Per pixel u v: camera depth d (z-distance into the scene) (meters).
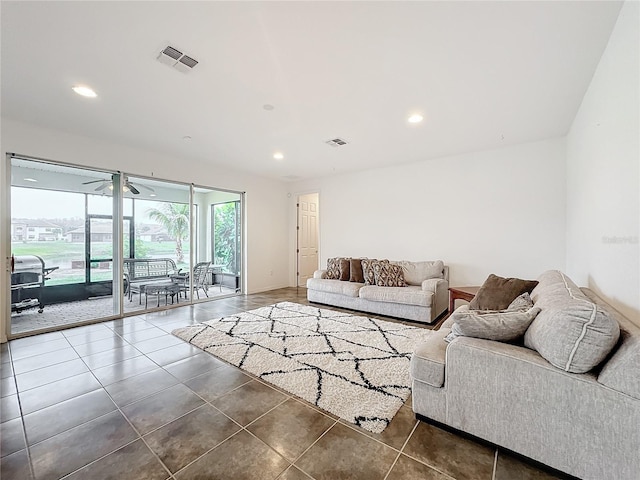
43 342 3.04
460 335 1.69
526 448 1.37
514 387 1.39
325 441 1.56
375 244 5.34
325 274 5.08
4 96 2.62
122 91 2.53
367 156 4.52
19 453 1.48
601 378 1.20
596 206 2.24
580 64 2.12
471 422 1.53
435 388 1.66
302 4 1.56
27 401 1.96
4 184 3.10
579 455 1.23
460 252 4.43
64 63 2.12
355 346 2.89
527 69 2.19
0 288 3.06
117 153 3.96
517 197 3.97
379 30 1.77
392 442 1.55
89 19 1.67
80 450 1.50
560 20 1.68
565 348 1.25
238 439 1.58
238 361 2.55
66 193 3.94
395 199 5.10
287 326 3.55
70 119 3.13
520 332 1.58
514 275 3.99
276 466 1.39
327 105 2.79
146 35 1.82
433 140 3.79
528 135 3.61
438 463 1.40
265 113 2.98
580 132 2.81
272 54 2.01
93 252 4.10
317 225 7.16
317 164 5.05
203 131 3.48
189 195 4.91
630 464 1.13
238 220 5.88
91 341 3.07
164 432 1.64
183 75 2.28
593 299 1.80
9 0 1.52
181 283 4.91
